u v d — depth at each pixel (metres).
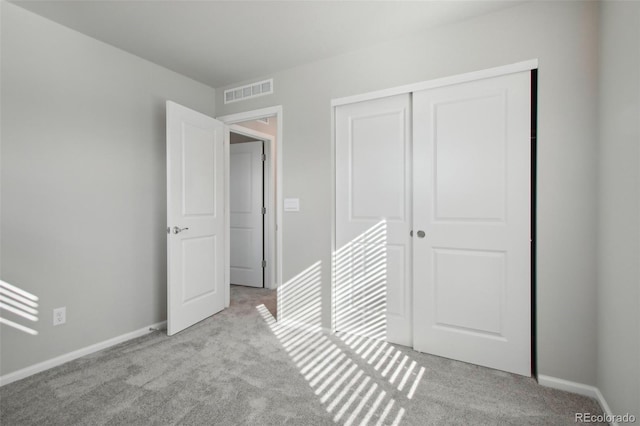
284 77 2.93
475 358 2.16
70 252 2.23
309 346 2.43
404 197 2.45
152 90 2.78
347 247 2.68
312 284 2.79
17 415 1.61
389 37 2.37
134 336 2.63
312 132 2.78
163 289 2.89
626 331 1.41
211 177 3.12
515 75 2.02
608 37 1.63
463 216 2.18
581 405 1.70
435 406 1.69
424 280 2.32
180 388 1.85
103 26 2.21
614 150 1.55
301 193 2.84
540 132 1.91
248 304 3.51
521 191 2.01
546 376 1.90
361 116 2.60
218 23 2.19
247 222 4.34
